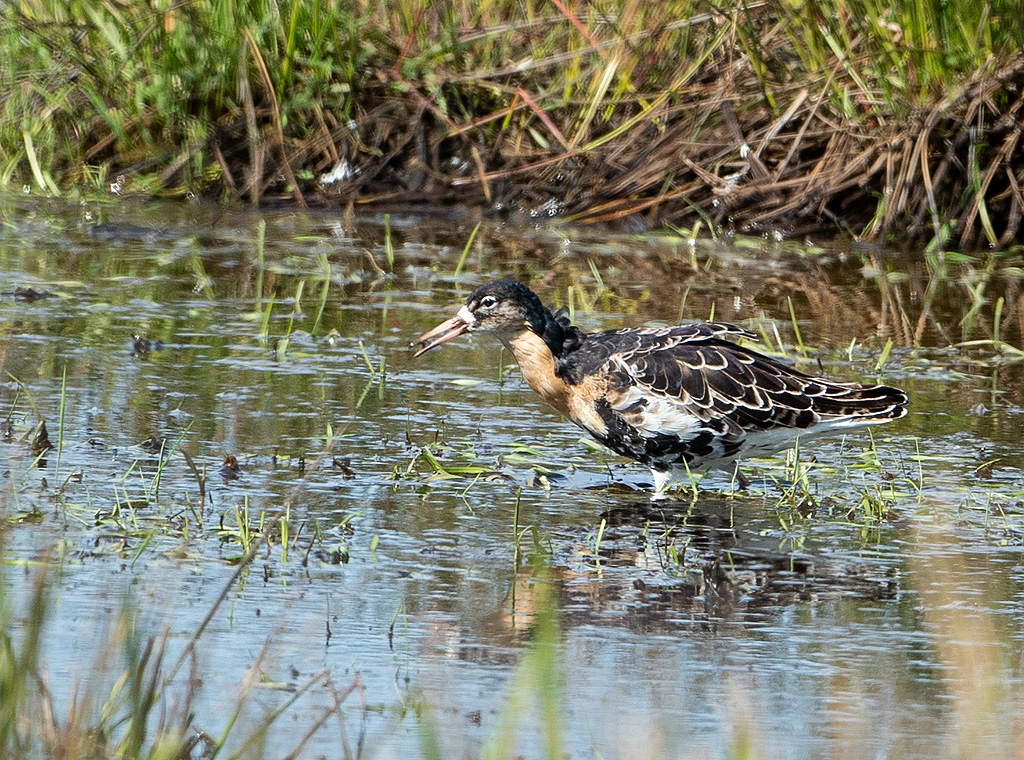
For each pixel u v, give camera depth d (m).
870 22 18.86
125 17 20.06
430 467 11.28
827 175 19.50
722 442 11.41
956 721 7.45
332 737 7.09
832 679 7.93
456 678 7.75
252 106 19.89
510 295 11.74
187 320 15.01
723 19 19.70
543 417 12.91
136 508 10.03
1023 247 19.30
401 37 20.64
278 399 12.72
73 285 15.91
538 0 20.88
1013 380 14.27
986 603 9.08
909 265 18.47
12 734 6.19
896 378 14.10
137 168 20.16
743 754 6.62
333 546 9.55
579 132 20.06
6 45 20.47
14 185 20.11
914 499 11.07
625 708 7.49
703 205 19.95
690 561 9.69
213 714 7.24
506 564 9.45
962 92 18.56
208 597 8.62
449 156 20.50
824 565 9.69
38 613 6.83
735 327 12.01
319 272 17.16
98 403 12.24
